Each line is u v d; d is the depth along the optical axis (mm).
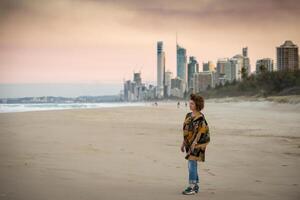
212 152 10016
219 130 17234
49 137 13781
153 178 6465
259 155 9469
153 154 9492
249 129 17781
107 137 13883
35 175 6496
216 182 6246
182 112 44906
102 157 8883
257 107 58750
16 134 15023
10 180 6027
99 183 5926
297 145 11539
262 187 5852
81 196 5023
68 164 7777
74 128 18547
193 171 5324
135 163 8078
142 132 16172
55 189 5430
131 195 5141
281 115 32688
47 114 37219
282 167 7766
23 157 8703
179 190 5551
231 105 74812
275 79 98938
